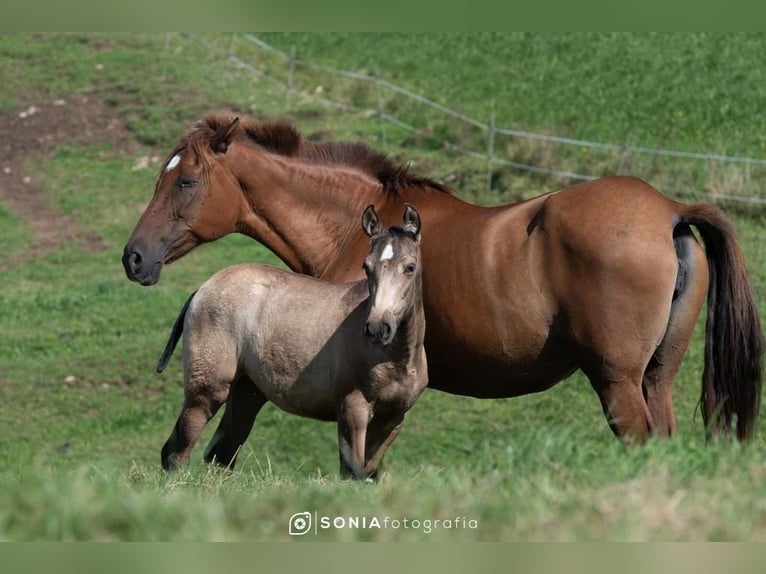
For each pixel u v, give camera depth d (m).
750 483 8.23
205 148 12.88
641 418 10.81
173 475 10.44
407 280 10.70
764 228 25.91
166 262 12.93
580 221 10.88
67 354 23.19
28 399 21.48
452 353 11.64
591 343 10.87
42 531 7.54
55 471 9.75
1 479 9.77
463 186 29.58
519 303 11.12
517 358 11.31
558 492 8.16
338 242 13.06
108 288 26.25
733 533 7.39
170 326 24.06
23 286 27.25
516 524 7.66
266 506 8.28
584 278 10.82
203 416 12.41
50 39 42.50
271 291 12.13
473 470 9.17
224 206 12.99
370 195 12.97
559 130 32.38
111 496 8.10
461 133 32.66
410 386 11.28
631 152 29.81
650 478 8.30
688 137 31.64
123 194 32.41
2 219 31.47
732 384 11.09
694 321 11.16
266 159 13.10
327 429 19.44
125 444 19.73
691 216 11.09
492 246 11.31
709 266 11.23
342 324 11.52
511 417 19.55
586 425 18.77
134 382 21.95
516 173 29.84
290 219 13.10
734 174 27.47
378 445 11.83
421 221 12.17
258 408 12.81
